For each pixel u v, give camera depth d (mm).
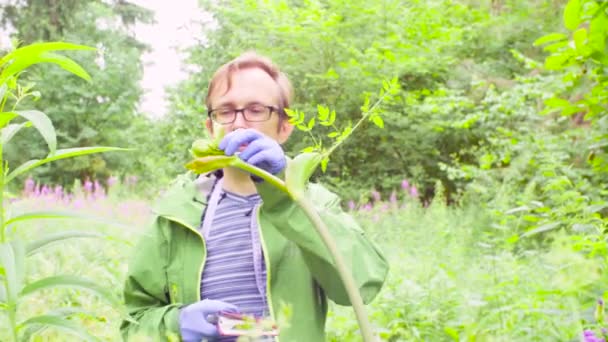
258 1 11633
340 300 1819
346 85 11141
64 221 5211
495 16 12227
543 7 11242
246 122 1984
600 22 2865
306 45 11297
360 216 8109
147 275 2059
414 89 12086
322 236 967
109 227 5391
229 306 1777
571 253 2139
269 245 1970
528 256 3705
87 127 17328
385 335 2883
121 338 2137
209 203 2109
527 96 8445
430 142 11781
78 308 1579
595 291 2098
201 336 1745
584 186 4434
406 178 11562
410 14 11273
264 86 2008
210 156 989
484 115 8273
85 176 17531
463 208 7977
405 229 6441
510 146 6918
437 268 3760
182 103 12758
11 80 1407
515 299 2854
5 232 1524
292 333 1890
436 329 2984
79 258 4012
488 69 11938
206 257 2045
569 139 6137
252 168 991
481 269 3646
